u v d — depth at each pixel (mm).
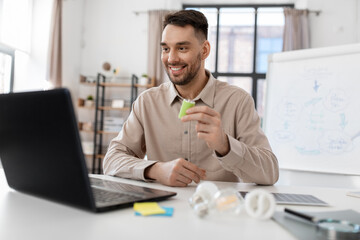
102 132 4414
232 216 604
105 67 4574
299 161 2453
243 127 1244
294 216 598
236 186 1007
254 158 983
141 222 547
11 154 688
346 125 2311
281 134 2555
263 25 4785
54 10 3674
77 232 486
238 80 4785
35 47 3855
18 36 3652
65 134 537
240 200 638
